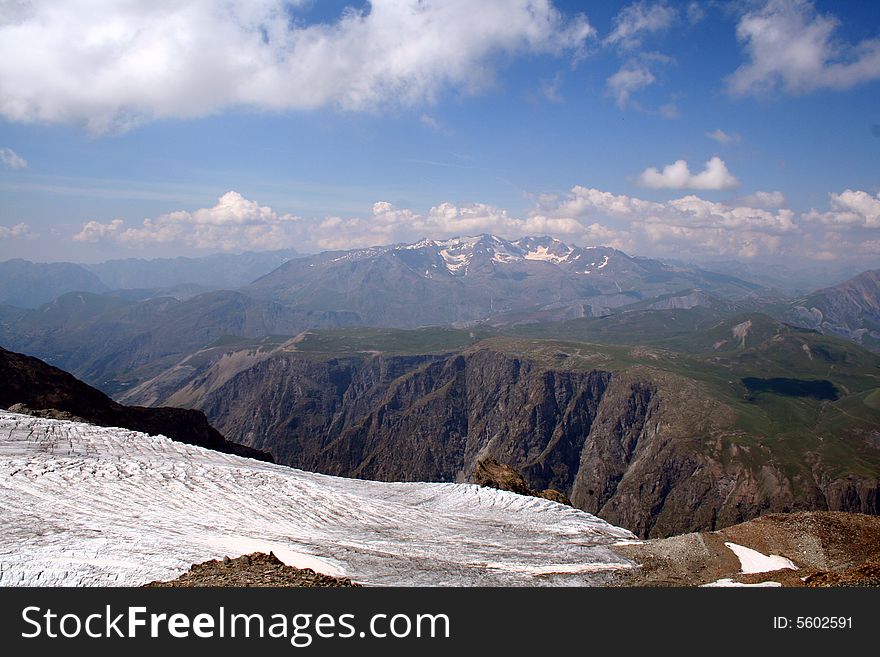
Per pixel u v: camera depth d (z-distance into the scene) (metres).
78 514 46.47
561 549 48.06
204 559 36.91
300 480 66.56
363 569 38.50
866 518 46.84
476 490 72.44
